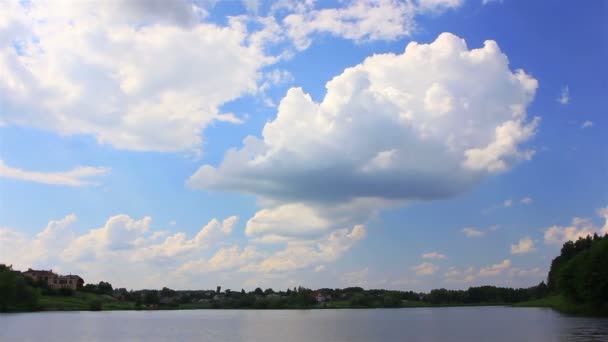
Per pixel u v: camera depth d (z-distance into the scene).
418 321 168.62
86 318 190.75
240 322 173.00
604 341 74.50
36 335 105.88
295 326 145.12
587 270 145.25
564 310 183.75
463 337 95.12
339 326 143.00
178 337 104.06
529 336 89.12
